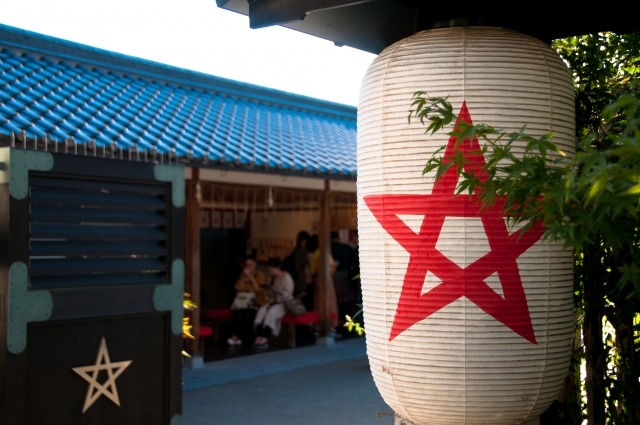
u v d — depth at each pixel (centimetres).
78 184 291
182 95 1051
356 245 1170
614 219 173
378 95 259
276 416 623
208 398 695
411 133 248
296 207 1175
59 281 284
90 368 289
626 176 139
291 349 1000
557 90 250
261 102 1207
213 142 853
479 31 255
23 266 270
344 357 933
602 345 321
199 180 847
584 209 164
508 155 183
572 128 259
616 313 322
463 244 239
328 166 933
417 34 266
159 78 1049
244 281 1051
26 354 271
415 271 245
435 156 243
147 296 311
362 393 715
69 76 910
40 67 891
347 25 329
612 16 307
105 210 300
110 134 741
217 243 1268
